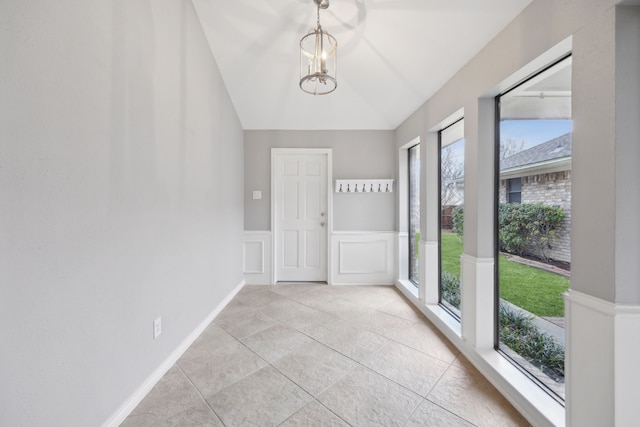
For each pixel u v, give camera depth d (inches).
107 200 49.1
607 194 39.3
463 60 77.0
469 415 53.4
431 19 70.8
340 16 79.1
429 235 104.3
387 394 59.4
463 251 77.8
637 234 38.1
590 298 41.3
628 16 37.9
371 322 96.4
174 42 72.1
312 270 147.3
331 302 116.6
